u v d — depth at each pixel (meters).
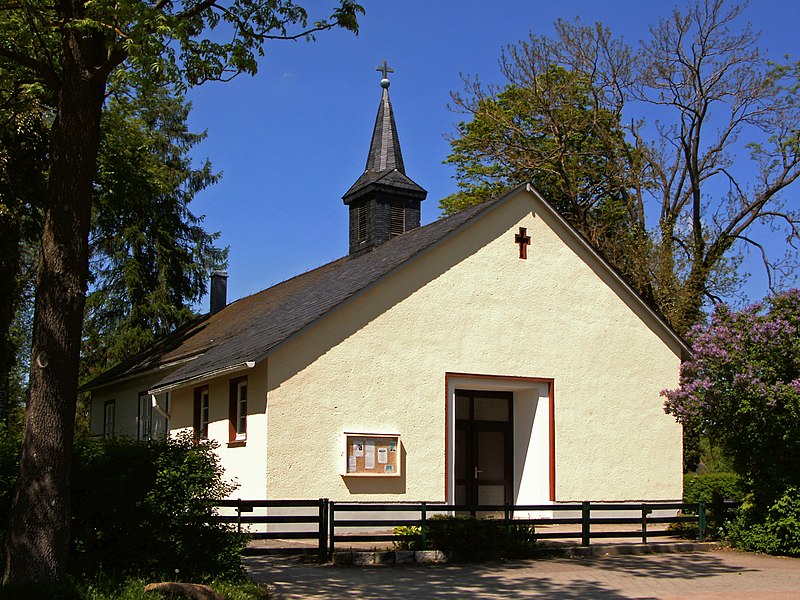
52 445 9.84
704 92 34.22
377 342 18.50
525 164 34.97
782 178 33.44
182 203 45.91
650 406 21.80
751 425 16.64
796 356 16.58
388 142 26.95
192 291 45.50
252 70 12.03
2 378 22.20
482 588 12.20
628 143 35.97
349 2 12.41
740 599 11.59
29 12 11.18
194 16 12.12
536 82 34.66
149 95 14.55
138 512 11.21
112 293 44.12
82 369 43.47
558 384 20.59
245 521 13.92
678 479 21.86
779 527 16.38
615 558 15.86
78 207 10.22
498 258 20.33
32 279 32.22
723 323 17.58
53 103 20.09
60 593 9.33
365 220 25.81
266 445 17.16
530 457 20.50
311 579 12.66
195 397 21.62
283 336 17.59
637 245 32.72
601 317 21.50
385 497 18.14
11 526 9.78
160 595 9.63
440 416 19.00
